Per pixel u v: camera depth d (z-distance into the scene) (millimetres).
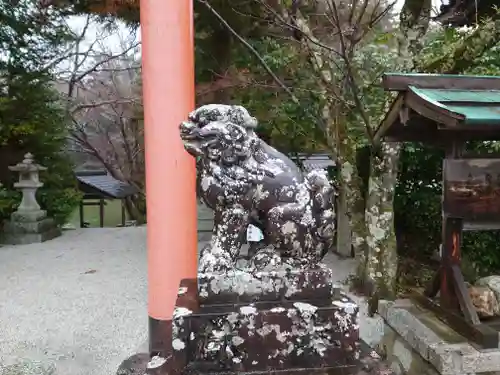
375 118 3820
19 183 7836
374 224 3676
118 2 6613
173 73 2604
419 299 2893
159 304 2697
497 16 4238
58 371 3119
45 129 8648
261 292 1578
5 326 3932
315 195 1635
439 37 4691
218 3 5461
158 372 1440
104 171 14961
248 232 1758
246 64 5965
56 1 7625
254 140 1688
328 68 3811
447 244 2568
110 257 6516
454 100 2166
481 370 2223
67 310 4328
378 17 3322
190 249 2717
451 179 2488
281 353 1465
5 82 8211
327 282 1601
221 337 1456
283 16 3746
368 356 1553
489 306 2652
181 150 2641
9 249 7117
